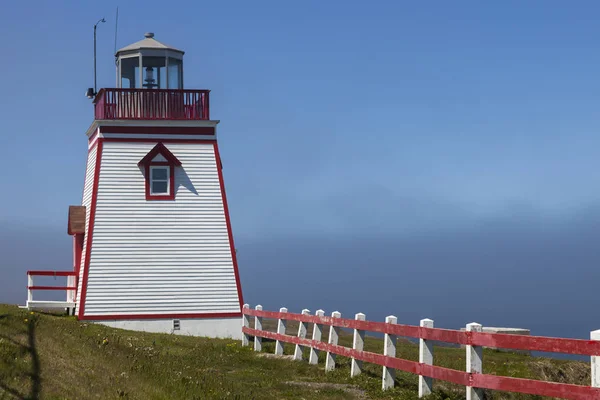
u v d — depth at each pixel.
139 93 33.41
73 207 34.38
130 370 16.75
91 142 35.03
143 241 32.66
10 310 27.14
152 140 33.28
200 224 33.19
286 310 23.80
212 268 33.03
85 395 14.16
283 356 23.38
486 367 21.41
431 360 16.05
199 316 32.69
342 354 19.44
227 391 16.05
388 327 17.34
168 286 32.59
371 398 16.59
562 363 22.77
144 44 34.38
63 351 17.92
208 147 33.69
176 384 15.84
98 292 32.03
